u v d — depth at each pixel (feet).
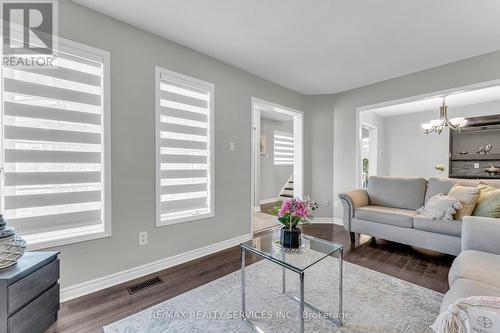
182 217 8.50
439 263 8.24
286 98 13.10
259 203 18.65
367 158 21.38
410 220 8.94
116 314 5.49
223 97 9.88
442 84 10.25
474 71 9.45
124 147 7.14
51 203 6.07
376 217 9.82
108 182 6.81
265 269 7.90
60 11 6.07
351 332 4.86
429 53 9.20
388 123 20.86
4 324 4.09
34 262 4.75
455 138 18.16
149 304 5.90
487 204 7.46
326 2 6.35
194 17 6.98
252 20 7.14
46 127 5.98
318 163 14.42
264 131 21.34
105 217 6.77
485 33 7.80
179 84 8.46
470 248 5.39
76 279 6.27
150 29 7.56
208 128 9.37
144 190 7.57
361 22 7.23
